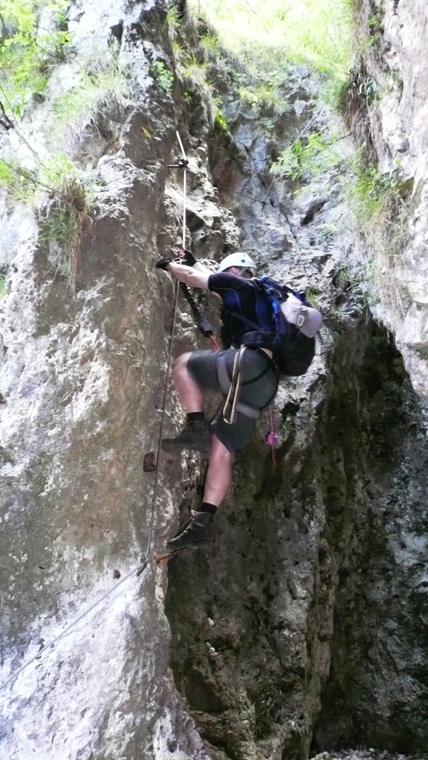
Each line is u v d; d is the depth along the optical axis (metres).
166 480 3.97
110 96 4.32
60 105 4.33
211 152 6.18
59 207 3.76
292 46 7.12
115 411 3.60
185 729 3.54
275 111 6.88
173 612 4.44
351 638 6.36
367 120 5.72
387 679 6.23
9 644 3.31
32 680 3.23
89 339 3.65
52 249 3.77
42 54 4.58
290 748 4.82
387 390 6.98
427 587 6.41
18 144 4.25
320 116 6.82
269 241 6.34
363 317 6.41
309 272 6.27
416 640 6.32
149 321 3.97
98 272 3.79
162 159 4.50
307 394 5.67
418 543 6.58
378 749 6.12
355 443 6.62
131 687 3.27
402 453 6.90
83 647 3.30
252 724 4.54
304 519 5.51
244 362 3.67
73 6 5.01
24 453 3.48
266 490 5.42
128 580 3.52
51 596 3.39
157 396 3.99
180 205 4.80
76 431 3.52
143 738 3.24
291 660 5.00
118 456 3.62
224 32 7.00
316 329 3.86
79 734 3.11
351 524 6.46
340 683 6.18
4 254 3.99
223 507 5.04
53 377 3.61
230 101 6.70
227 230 5.20
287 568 5.27
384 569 6.54
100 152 4.27
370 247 5.53
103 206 3.88
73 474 3.49
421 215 4.45
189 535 3.58
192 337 4.41
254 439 5.27
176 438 3.73
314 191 6.59
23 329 3.71
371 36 5.49
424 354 4.71
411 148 4.72
